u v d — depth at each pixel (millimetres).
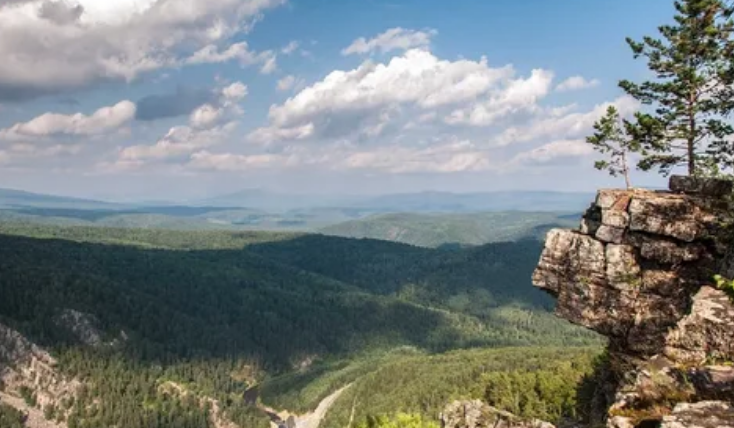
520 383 98375
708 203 31750
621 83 44531
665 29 42531
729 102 40156
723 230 30625
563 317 35094
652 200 32688
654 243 32094
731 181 31906
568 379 86000
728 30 39438
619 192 34906
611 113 42688
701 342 21422
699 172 40562
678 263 31469
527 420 32281
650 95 43812
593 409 36156
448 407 35938
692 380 18641
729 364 19219
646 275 32250
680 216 31719
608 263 33312
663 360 21234
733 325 21047
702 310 22453
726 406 15945
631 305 32125
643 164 43469
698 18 40531
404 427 56312
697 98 41594
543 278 36625
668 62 42094
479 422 33625
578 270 34688
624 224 33406
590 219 36188
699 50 40438
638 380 20062
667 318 30922
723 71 39312
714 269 30562
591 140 43500
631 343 31781
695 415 15617
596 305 33594
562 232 36594
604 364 36531
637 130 41625
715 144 41344
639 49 43812
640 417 18344
